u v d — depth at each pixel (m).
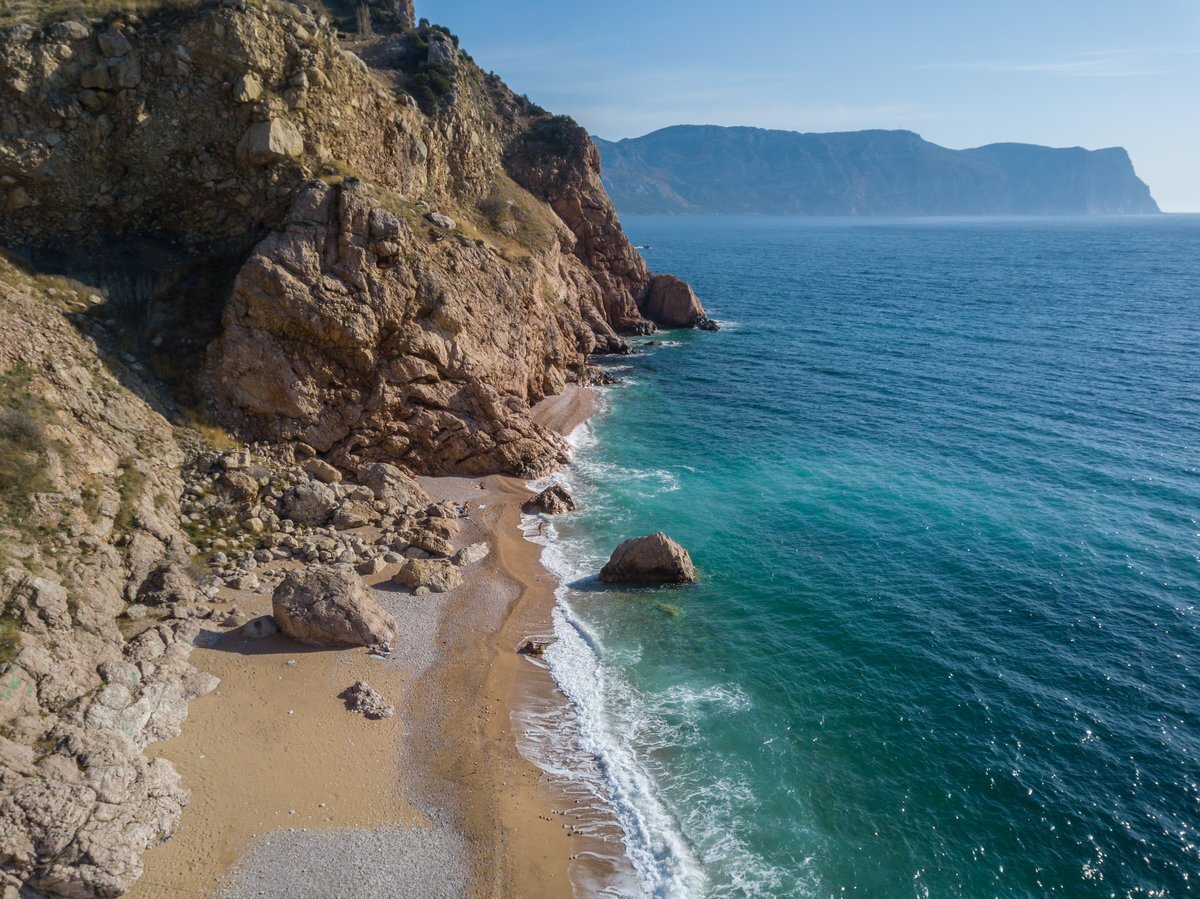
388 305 46.06
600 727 28.11
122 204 45.22
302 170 46.59
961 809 24.44
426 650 31.84
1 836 18.69
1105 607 35.50
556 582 38.16
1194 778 25.55
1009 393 69.31
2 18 42.25
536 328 66.06
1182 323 101.06
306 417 44.38
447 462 49.75
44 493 29.97
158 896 20.06
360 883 21.17
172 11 45.81
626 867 22.45
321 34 50.81
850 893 21.53
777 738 27.52
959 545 41.53
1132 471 50.69
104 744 22.11
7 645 23.83
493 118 96.81
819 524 44.38
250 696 27.72
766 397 70.25
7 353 34.81
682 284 103.62
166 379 42.53
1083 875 22.12
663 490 49.44
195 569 33.69
